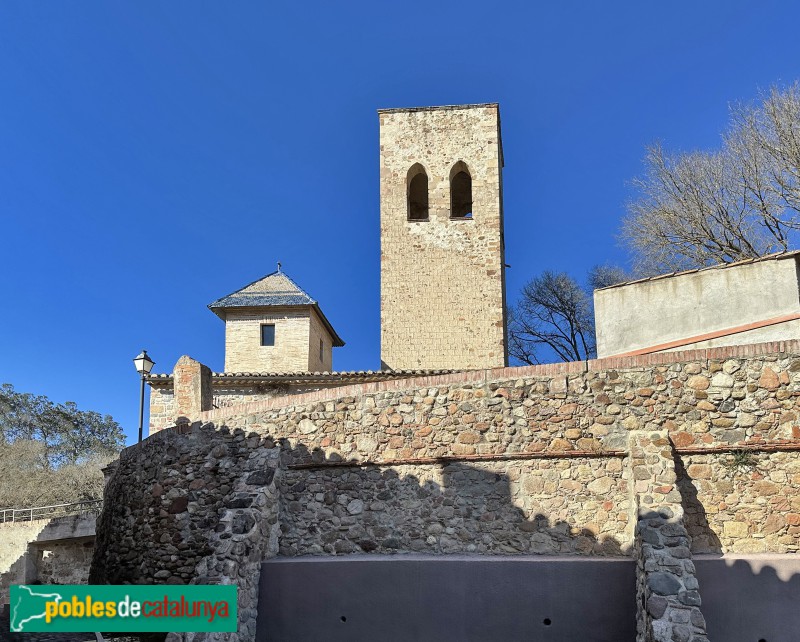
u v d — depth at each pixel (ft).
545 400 33.37
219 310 84.07
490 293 82.58
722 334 39.86
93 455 206.49
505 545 32.35
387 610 32.04
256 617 33.91
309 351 82.89
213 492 40.55
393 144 88.28
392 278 84.07
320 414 38.14
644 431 30.91
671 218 91.66
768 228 85.10
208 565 33.04
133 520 45.34
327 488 36.81
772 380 30.32
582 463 32.09
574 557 30.66
